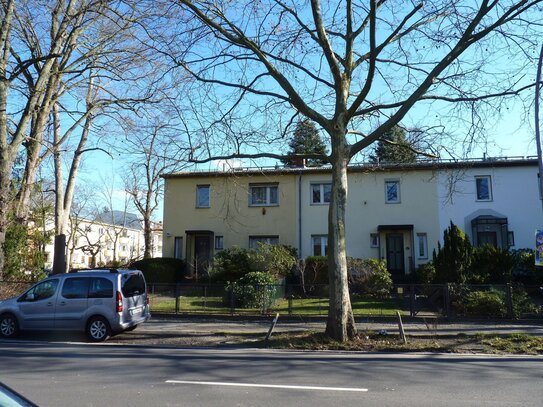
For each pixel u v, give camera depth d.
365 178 26.47
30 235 21.56
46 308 12.68
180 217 28.45
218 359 9.68
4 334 12.86
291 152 15.45
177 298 17.12
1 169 17.45
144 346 11.77
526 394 6.62
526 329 13.39
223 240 27.75
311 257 23.95
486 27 11.71
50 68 18.84
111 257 75.56
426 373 8.16
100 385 7.20
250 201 27.84
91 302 12.52
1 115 17.36
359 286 20.33
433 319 14.62
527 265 20.41
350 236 26.20
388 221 25.88
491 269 18.50
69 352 10.59
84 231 51.72
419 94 11.80
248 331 13.73
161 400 6.30
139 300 13.42
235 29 12.56
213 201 28.23
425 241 25.36
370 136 12.13
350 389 6.93
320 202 27.09
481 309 14.93
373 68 11.04
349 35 12.76
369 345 11.15
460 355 10.26
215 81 13.20
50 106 19.83
